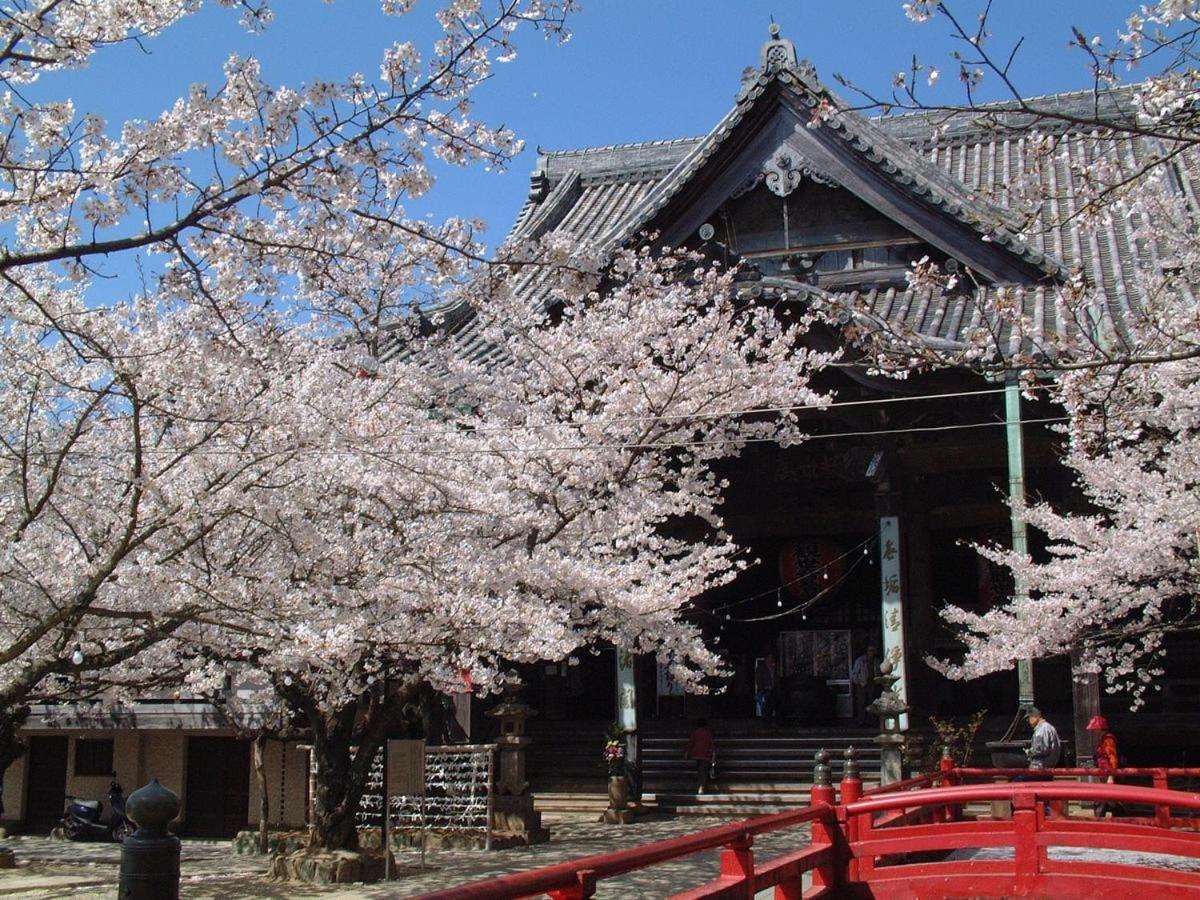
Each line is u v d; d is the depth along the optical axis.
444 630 13.14
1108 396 10.78
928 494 24.45
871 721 24.58
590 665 28.41
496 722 24.61
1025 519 16.88
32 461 11.73
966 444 21.98
